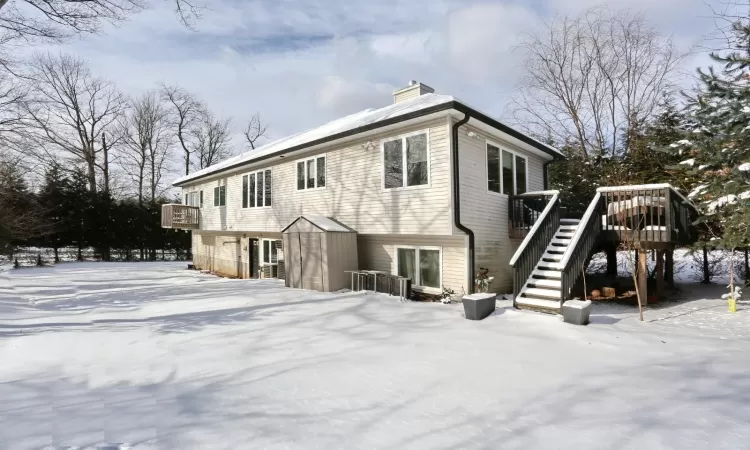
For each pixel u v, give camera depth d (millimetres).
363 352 5426
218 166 19938
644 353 5168
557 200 10312
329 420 3434
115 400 3922
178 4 10344
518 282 8359
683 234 9398
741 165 7414
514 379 4312
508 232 11586
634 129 16812
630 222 9094
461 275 9805
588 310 6844
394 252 11234
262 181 16031
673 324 6988
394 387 4172
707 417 3318
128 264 28125
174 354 5523
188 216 21562
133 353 5605
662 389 3941
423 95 12875
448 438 3086
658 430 3119
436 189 9609
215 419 3469
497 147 11352
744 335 6141
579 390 3965
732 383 4051
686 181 12406
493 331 6434
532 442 2994
